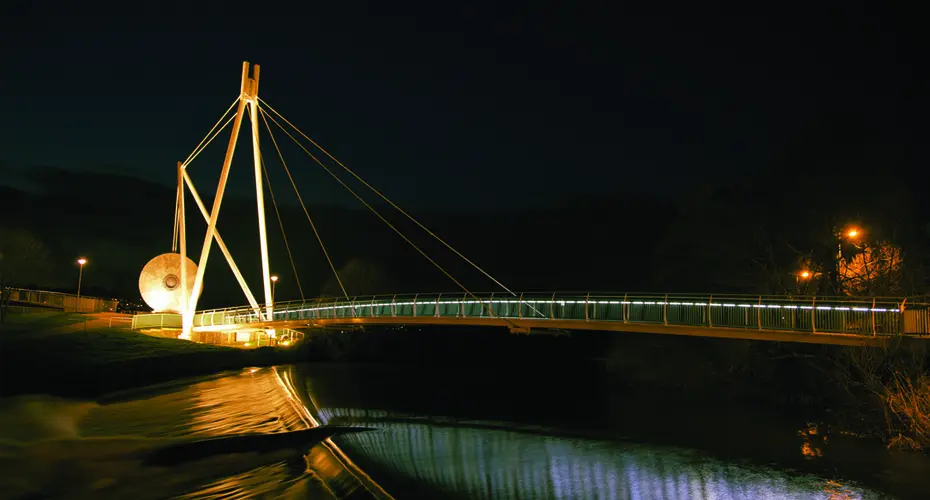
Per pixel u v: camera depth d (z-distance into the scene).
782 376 42.69
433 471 26.47
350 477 25.17
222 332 66.25
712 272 48.09
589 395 47.06
